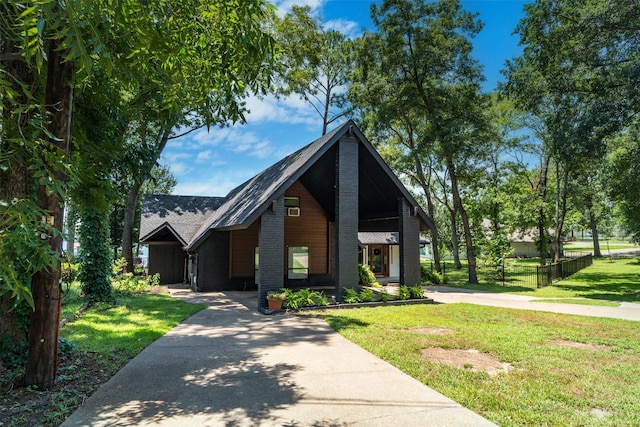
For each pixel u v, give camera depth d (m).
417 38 20.67
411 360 6.43
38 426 4.01
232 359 6.55
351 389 5.16
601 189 25.31
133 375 5.69
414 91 21.73
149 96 7.75
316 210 18.73
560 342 7.84
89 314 10.61
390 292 17.28
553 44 16.94
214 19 5.02
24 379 5.04
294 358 6.63
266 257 12.00
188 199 24.41
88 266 12.16
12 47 4.81
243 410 4.47
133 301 13.38
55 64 4.81
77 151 6.23
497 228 26.08
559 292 17.69
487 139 20.48
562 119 17.33
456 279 24.47
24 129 4.10
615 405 4.61
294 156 16.05
